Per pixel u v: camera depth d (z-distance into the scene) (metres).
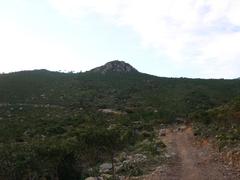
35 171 29.25
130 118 98.12
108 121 90.19
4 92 147.00
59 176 31.31
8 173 28.30
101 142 35.91
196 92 146.00
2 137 65.31
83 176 32.94
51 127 76.19
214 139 46.53
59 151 31.64
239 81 171.62
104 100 144.62
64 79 182.88
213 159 34.03
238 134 43.34
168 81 180.38
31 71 190.12
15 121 89.19
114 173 33.12
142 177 29.84
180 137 63.31
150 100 139.62
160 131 76.06
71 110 116.50
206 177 27.02
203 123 70.19
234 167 28.89
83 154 36.12
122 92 162.38
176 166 33.50
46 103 133.75
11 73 180.88
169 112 106.44
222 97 138.25
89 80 185.75
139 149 48.59
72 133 58.22
